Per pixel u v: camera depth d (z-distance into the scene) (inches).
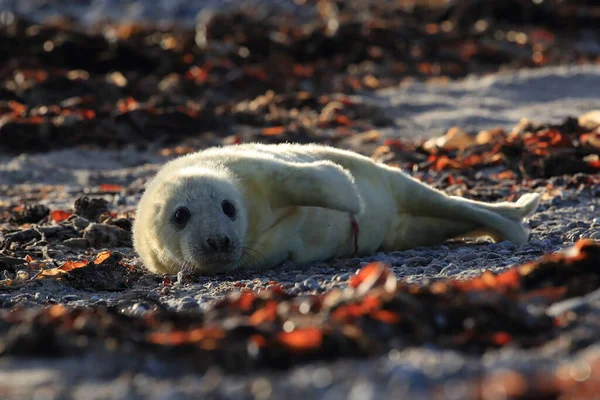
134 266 715.4
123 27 2381.9
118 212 929.5
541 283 452.8
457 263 622.8
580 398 293.1
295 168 668.7
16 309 524.1
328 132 1373.0
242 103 1578.5
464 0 2566.4
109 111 1401.3
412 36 2162.9
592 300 408.2
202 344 372.2
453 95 1673.2
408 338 384.2
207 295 561.0
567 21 2551.7
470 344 378.0
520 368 330.0
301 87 1744.6
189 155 730.2
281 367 363.6
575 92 1663.4
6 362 374.3
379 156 1170.6
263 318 406.6
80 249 778.8
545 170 1021.2
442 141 1186.0
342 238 697.0
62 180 1167.6
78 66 1900.8
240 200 666.2
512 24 2544.3
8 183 1155.9
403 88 1753.2
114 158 1282.0
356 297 418.6
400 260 663.1
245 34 2124.8
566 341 364.5
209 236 638.5
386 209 723.4
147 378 349.4
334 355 367.2
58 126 1343.5
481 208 730.8
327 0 2940.5
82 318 415.2
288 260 684.1
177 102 1502.2
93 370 358.0
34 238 804.0
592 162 1011.3
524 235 715.4
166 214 661.9
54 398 323.3
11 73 1747.0
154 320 429.1
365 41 2096.5
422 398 303.0
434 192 728.3
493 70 2054.6
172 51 1936.5
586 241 461.4
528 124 1222.9
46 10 3206.2
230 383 335.0
